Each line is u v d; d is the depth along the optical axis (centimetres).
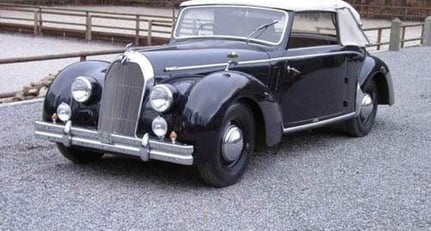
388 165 605
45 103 531
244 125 520
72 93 513
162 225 424
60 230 408
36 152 604
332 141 700
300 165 592
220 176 500
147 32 2256
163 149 472
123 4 4231
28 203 455
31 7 2725
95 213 441
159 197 480
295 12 590
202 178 501
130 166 563
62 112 518
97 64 544
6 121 738
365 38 703
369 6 3606
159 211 450
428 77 1316
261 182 530
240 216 447
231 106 494
